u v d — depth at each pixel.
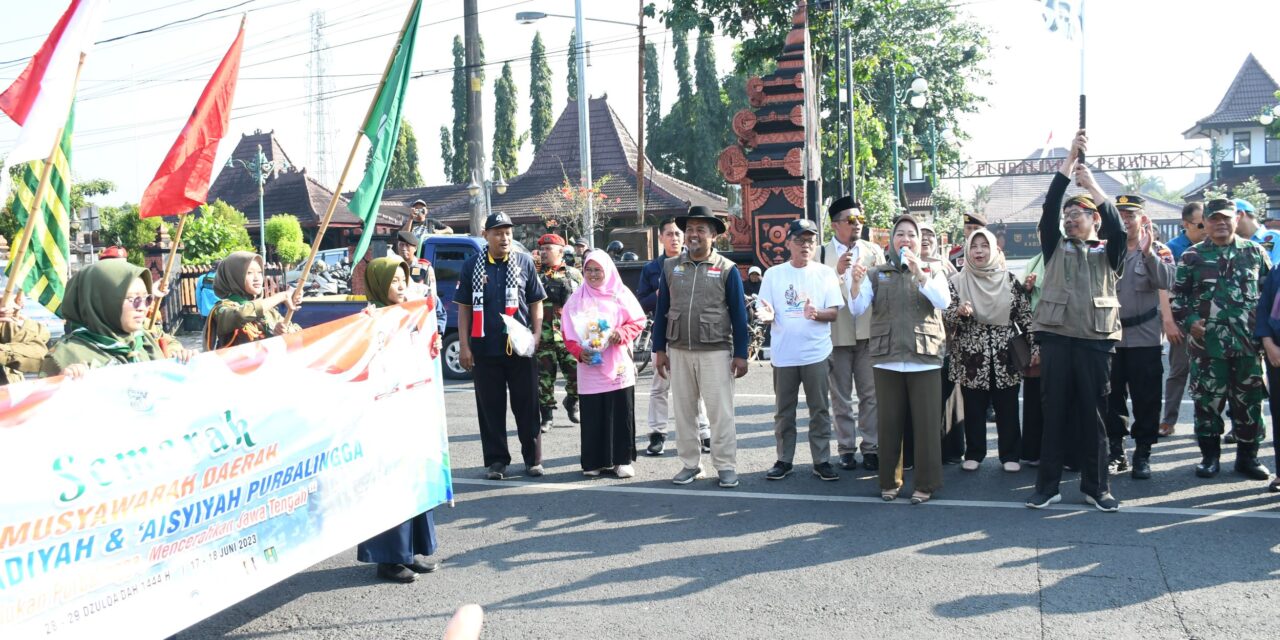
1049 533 5.59
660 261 8.70
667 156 59.78
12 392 3.27
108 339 3.89
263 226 32.50
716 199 38.22
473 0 19.92
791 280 6.95
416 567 5.25
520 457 8.08
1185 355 7.93
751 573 5.09
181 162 5.18
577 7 21.77
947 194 45.53
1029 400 7.03
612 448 7.20
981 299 6.93
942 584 4.85
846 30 24.84
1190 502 6.15
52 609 3.37
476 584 5.05
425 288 5.66
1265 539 5.38
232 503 4.03
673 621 4.50
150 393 3.71
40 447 3.34
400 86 5.34
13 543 3.26
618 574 5.14
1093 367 5.94
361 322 4.71
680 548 5.54
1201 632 4.20
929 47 40.06
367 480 4.73
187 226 28.50
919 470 6.31
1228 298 6.52
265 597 4.94
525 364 7.25
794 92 16.05
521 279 7.18
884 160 39.16
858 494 6.60
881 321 6.26
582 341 7.02
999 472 7.08
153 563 3.71
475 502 6.67
